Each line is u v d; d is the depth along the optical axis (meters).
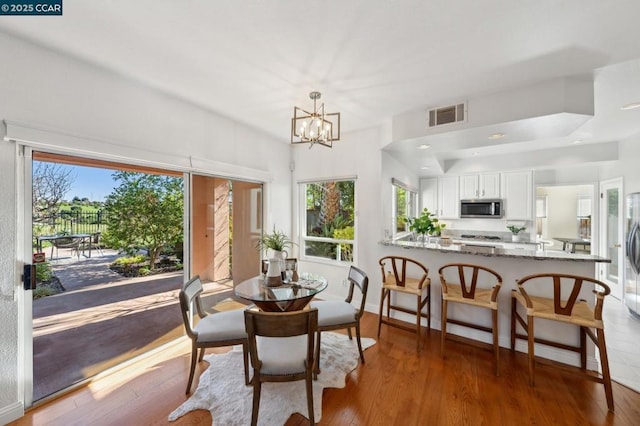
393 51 1.89
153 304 2.66
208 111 3.05
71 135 2.00
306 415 1.79
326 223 4.21
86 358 2.19
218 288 3.44
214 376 2.20
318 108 2.90
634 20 1.53
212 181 3.32
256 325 1.62
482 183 5.32
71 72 2.01
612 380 2.17
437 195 5.80
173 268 2.83
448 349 2.65
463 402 1.92
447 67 2.08
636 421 1.75
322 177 4.15
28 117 1.81
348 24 1.62
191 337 2.03
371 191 3.69
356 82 2.33
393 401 1.93
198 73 2.23
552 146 4.46
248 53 1.94
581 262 2.37
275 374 1.65
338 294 4.01
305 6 1.48
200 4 1.48
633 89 2.38
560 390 2.05
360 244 3.79
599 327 1.90
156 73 2.23
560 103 2.19
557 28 1.62
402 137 3.04
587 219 5.86
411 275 3.30
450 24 1.60
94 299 2.25
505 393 2.01
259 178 3.78
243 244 3.77
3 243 1.74
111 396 1.98
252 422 1.64
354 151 3.83
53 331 2.01
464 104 2.62
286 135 3.99
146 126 2.48
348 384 2.12
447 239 3.84
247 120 3.36
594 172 4.72
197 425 1.71
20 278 1.82
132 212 2.50
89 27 1.67
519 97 2.37
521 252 2.67
